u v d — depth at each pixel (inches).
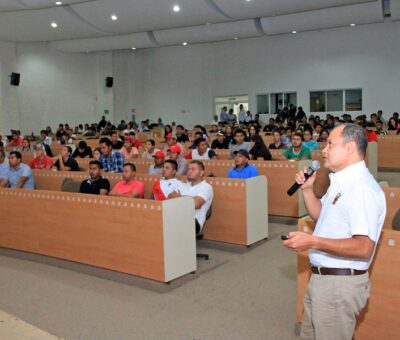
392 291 123.6
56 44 829.2
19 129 813.9
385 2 650.2
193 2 581.3
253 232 230.4
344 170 88.4
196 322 154.7
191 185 219.3
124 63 933.2
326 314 89.3
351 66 739.4
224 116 810.2
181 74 895.1
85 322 156.9
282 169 279.0
